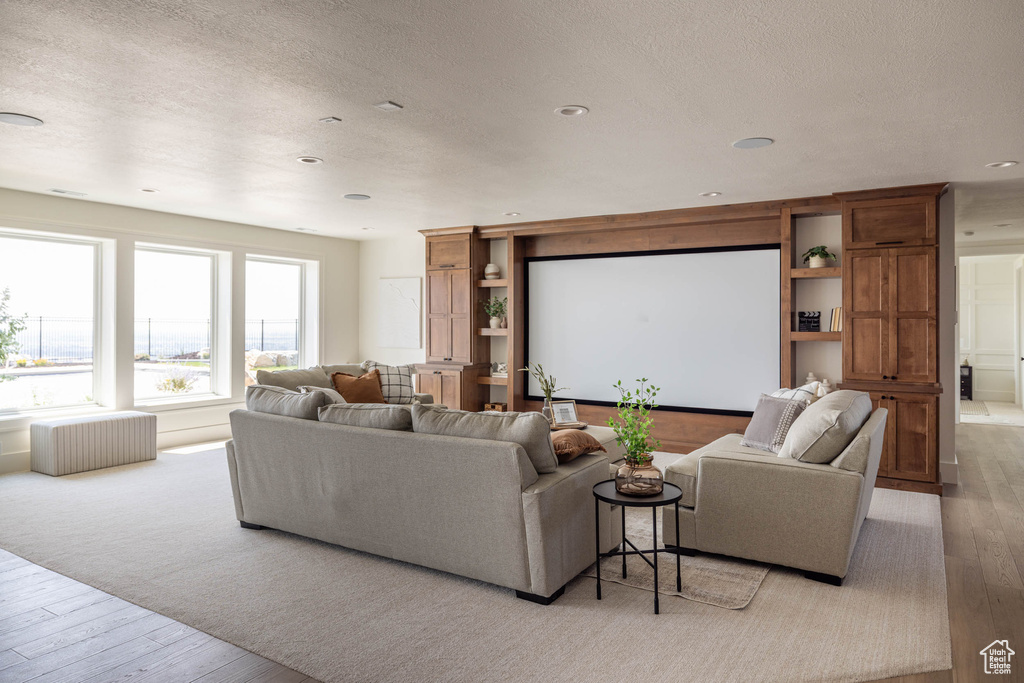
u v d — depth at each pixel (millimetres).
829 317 5941
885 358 5211
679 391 6762
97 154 4309
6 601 3031
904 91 3053
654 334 6887
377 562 3525
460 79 2938
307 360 8367
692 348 6684
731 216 6043
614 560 3570
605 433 4766
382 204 6086
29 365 5934
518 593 3066
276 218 6969
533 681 2359
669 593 3123
